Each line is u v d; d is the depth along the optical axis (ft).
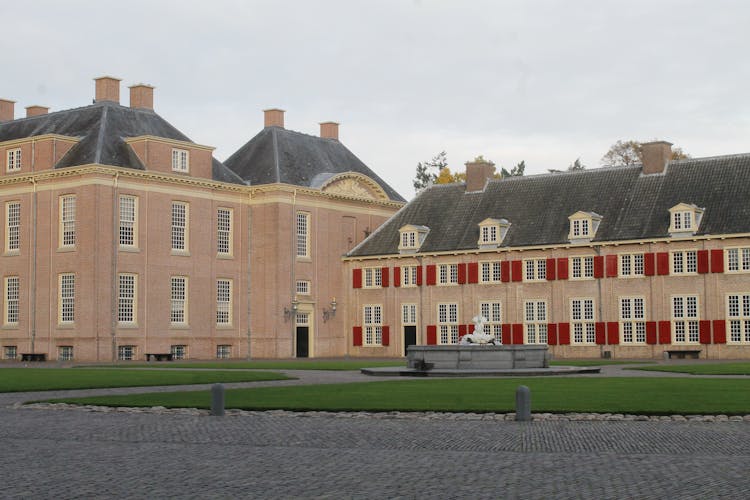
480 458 56.90
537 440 64.23
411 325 245.04
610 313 215.92
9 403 91.97
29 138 220.23
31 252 219.20
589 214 218.79
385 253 249.55
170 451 60.23
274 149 248.11
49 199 216.95
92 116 226.17
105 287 209.97
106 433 68.90
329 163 261.65
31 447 62.18
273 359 224.33
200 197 230.07
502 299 230.68
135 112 231.50
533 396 91.71
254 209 242.17
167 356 219.00
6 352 222.28
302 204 244.22
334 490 47.34
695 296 206.49
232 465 54.80
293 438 65.87
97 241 208.95
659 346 209.67
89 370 152.56
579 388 102.06
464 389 102.94
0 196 224.94
